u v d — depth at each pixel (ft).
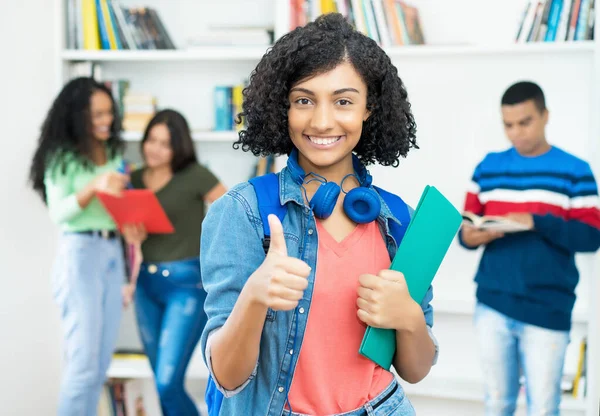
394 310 4.17
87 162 10.21
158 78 13.46
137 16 12.74
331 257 4.34
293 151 4.58
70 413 9.98
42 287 12.33
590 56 12.02
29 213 11.99
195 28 13.46
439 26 12.77
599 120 11.43
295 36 4.29
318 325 4.26
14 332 11.56
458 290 12.76
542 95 10.55
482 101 12.50
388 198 4.78
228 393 4.10
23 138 11.84
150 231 10.59
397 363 4.58
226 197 4.35
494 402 10.58
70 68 12.85
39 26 12.24
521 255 10.28
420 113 12.69
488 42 12.62
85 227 10.18
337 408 4.27
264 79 4.39
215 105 12.73
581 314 11.48
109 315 10.47
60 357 12.82
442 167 12.69
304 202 4.40
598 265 11.30
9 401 11.38
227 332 3.91
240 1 13.37
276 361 4.22
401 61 12.68
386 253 4.55
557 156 10.52
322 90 4.21
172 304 10.85
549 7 11.58
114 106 10.82
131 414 12.36
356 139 4.36
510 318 10.36
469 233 10.43
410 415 4.53
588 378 11.35
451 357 12.77
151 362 11.23
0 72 11.34
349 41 4.30
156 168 11.21
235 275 4.17
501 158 10.86
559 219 10.08
